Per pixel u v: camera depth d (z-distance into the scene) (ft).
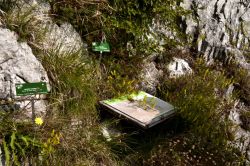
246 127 8.83
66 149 5.72
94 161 5.89
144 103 7.06
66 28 7.22
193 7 10.09
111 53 7.92
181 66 9.34
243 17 11.04
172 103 7.73
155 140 6.77
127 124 6.83
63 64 6.42
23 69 5.75
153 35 8.48
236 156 7.48
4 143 4.94
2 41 5.59
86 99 6.45
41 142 5.33
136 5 8.00
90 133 6.21
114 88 7.45
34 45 6.23
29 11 6.36
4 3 6.28
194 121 7.57
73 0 7.31
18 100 5.57
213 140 7.40
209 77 9.21
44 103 5.98
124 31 7.99
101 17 7.65
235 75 9.84
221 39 10.39
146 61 8.56
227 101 8.90
